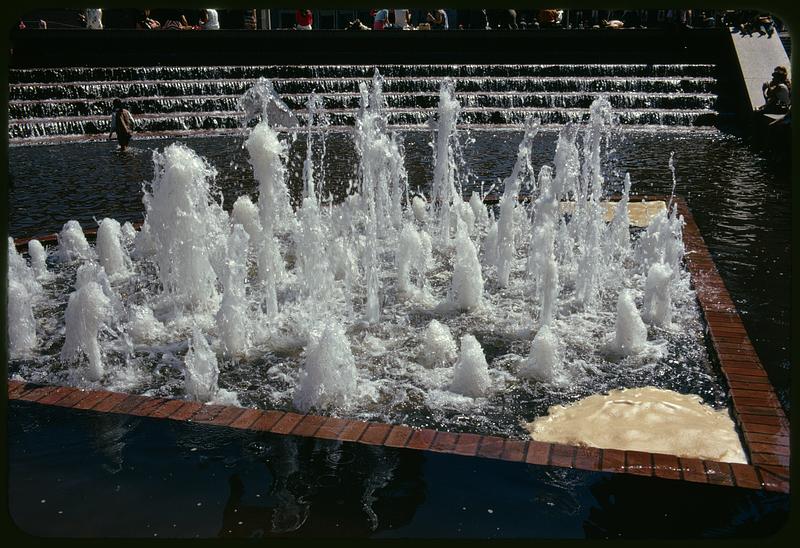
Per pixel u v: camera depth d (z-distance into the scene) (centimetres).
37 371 496
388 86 2095
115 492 350
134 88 1969
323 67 2136
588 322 569
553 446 383
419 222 879
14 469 369
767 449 378
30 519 329
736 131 1756
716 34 2117
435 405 439
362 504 340
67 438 397
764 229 824
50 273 718
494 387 461
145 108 1906
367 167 707
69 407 430
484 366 455
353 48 2239
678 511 333
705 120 1853
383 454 379
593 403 438
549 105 2008
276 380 477
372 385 464
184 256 603
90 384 478
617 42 2205
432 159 1373
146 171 1303
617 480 355
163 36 2150
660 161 1324
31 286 655
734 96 1911
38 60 2067
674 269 669
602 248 730
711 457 379
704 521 326
